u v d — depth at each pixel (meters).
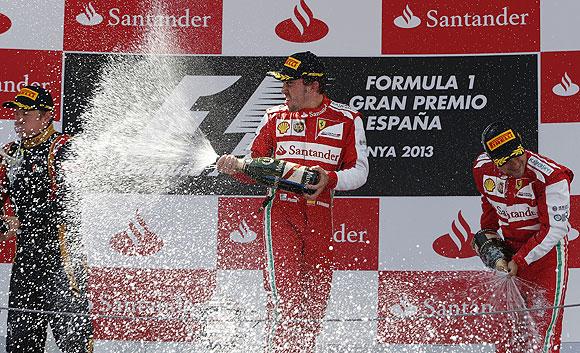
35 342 16.36
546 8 18.64
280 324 15.28
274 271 15.23
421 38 18.77
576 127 18.44
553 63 18.55
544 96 18.52
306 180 14.63
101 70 18.86
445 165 18.56
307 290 15.27
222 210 18.52
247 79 18.88
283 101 18.81
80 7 18.94
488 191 15.41
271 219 15.26
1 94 18.69
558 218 14.70
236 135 18.81
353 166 15.21
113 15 18.95
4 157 16.45
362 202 18.53
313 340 15.26
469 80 18.66
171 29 18.94
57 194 16.36
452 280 18.23
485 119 18.59
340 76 18.73
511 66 18.61
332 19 18.86
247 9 18.95
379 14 18.83
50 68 18.80
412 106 18.67
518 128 18.55
